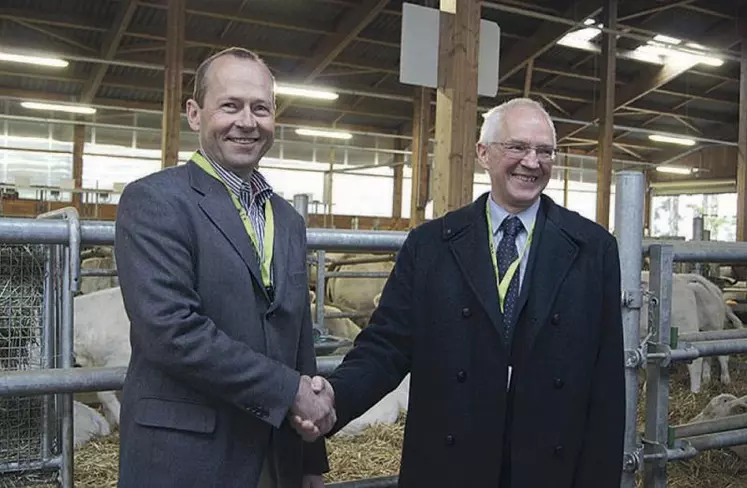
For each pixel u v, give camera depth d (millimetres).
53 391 1392
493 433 1437
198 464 1192
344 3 10594
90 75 12016
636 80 13578
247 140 1282
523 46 11820
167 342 1133
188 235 1211
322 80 12852
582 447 1499
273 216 1365
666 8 10766
